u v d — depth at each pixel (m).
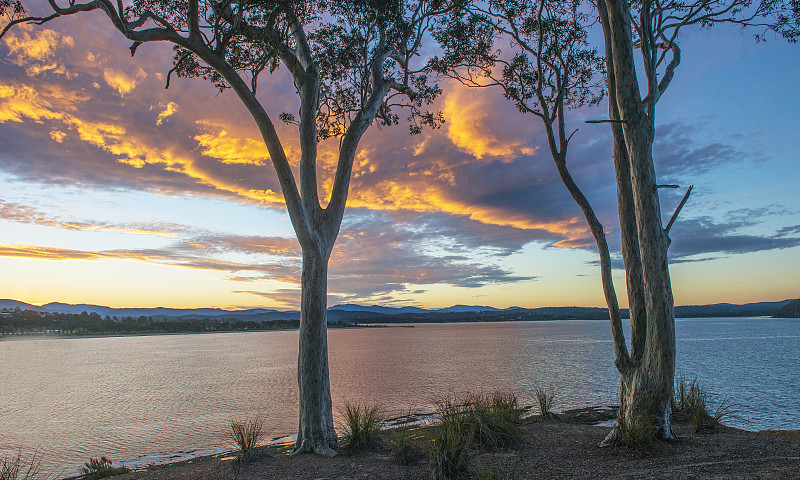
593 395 22.92
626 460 6.91
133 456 14.45
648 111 8.10
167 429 19.00
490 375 33.81
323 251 9.41
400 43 11.51
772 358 44.94
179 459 13.50
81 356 78.12
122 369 51.25
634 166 7.68
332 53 10.88
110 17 8.05
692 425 9.34
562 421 11.38
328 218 9.76
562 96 9.12
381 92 11.07
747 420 16.28
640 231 7.64
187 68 11.07
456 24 11.57
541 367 39.59
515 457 7.36
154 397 28.80
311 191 9.74
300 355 9.10
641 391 7.69
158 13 9.41
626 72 7.72
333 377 34.81
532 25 10.88
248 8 9.39
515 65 11.31
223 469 7.96
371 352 69.38
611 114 8.47
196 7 8.59
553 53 10.31
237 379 38.34
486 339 109.62
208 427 19.00
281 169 9.06
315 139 9.95
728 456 6.89
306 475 7.10
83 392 32.47
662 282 7.49
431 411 18.69
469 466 6.60
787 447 7.38
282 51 10.02
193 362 59.16
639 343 7.89
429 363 46.81
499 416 8.83
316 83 10.13
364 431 8.85
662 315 7.49
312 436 8.75
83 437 18.00
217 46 8.88
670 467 6.40
